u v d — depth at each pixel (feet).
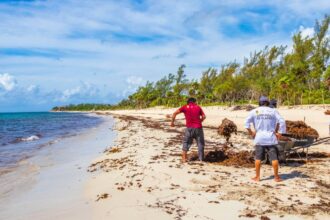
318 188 23.52
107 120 209.56
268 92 245.45
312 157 37.24
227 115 168.45
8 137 85.71
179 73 383.86
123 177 28.68
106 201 22.07
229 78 292.61
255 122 26.00
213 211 19.04
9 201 24.23
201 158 34.50
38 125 161.79
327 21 207.62
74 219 19.20
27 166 39.24
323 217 17.88
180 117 176.96
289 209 19.10
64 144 64.44
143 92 465.88
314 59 199.00
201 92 346.74
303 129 35.01
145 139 63.98
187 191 23.12
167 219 18.07
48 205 22.65
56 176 32.60
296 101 198.80
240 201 20.63
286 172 29.07
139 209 19.89
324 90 190.29
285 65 240.12
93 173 32.65
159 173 28.96
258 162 25.84
